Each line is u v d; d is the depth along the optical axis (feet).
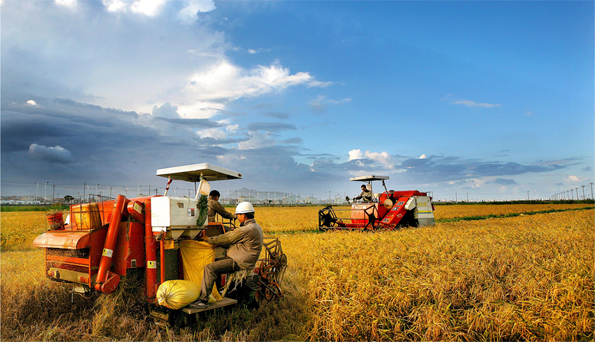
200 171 21.94
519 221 79.51
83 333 17.04
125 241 18.10
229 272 18.25
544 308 18.20
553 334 16.26
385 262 27.48
